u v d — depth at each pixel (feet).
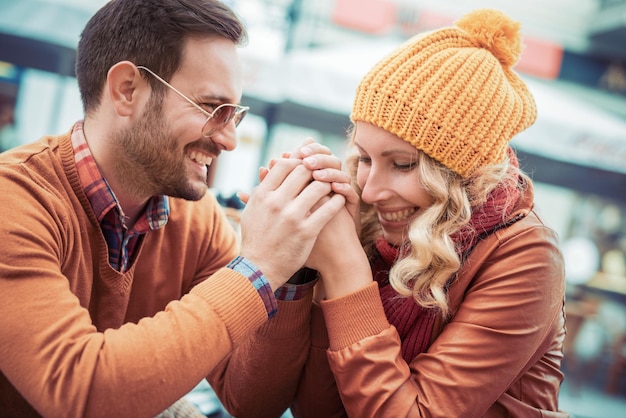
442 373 3.20
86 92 3.77
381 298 3.82
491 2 18.28
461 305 3.43
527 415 3.58
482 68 3.47
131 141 3.61
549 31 19.07
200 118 3.61
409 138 3.39
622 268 20.40
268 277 3.30
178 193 3.81
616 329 16.24
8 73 15.29
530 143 15.99
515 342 3.20
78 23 13.17
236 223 5.78
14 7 12.74
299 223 3.37
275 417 4.15
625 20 17.57
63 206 3.42
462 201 3.42
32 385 2.80
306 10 15.97
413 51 3.53
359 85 3.61
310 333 3.99
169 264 4.22
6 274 2.89
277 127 14.67
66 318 2.89
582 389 15.14
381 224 3.87
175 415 3.95
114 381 2.79
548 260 3.30
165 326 2.96
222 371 4.31
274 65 14.44
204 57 3.55
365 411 3.24
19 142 15.62
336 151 17.75
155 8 3.48
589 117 17.22
